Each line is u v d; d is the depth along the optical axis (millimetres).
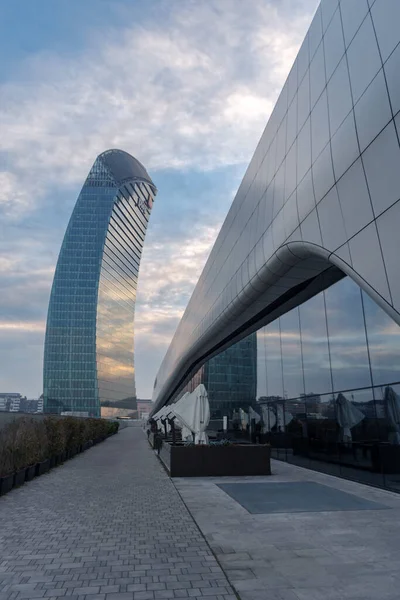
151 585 4855
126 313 166500
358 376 12453
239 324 24812
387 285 8258
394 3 8078
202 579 5027
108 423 47406
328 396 14328
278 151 15109
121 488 11969
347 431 12977
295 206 12781
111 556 5922
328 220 10680
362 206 9086
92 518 8312
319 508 8836
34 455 14203
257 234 17391
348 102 9773
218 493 10898
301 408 16625
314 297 15625
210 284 29328
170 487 12078
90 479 13781
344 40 10148
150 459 20891
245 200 20359
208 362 37188
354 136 9383
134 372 168375
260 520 7887
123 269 166125
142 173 182750
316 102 11688
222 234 26328
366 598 4418
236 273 21156
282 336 18969
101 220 153125
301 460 16531
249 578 5027
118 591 4688
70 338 138250
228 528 7352
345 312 13312
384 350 11227
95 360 136625
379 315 11500
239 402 25953
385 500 9656
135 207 175625
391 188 8047
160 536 6934
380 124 8391
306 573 5156
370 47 8898
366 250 8992
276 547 6211
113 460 20297
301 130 12766
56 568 5441
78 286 143500
